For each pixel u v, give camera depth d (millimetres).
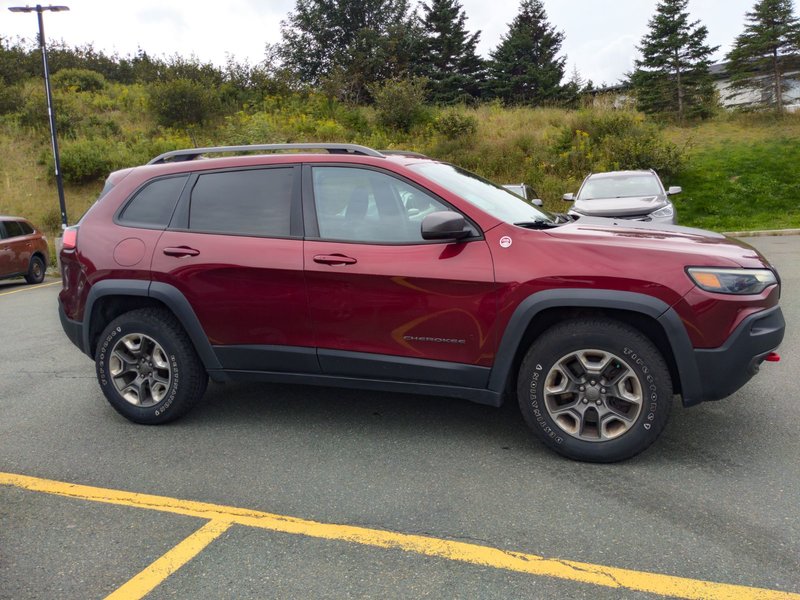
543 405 3395
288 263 3730
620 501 2955
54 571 2533
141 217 4207
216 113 28219
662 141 20531
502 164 21156
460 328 3455
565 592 2291
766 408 4117
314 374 3832
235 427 4125
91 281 4176
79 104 28344
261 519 2910
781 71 25000
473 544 2633
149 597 2338
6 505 3131
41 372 5801
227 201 4031
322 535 2750
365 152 3879
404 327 3559
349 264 3607
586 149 20781
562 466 3367
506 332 3369
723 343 3139
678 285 3141
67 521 2951
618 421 3344
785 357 5289
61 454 3779
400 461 3508
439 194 3600
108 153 23391
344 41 45219
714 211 17500
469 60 42469
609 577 2371
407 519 2861
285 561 2555
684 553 2512
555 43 43219
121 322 4125
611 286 3197
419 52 42094
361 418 4211
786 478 3129
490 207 3734
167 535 2795
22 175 22766
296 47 45625
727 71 26359
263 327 3846
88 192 22391
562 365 3357
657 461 3383
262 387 4973
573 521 2791
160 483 3332
